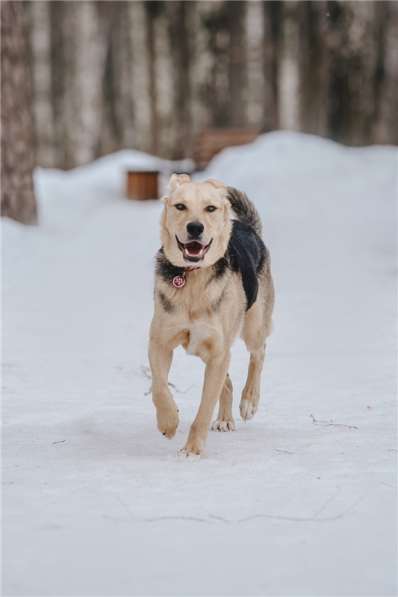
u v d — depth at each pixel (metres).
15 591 4.61
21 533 5.42
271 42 45.53
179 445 7.70
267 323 8.84
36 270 17.53
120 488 6.36
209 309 7.34
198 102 47.41
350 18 45.06
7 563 4.96
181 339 7.48
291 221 21.41
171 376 10.48
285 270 17.08
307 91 45.06
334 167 25.78
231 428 8.27
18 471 6.84
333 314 13.47
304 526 5.53
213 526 5.54
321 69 45.06
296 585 4.67
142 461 7.11
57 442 7.79
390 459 6.99
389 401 9.02
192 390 9.84
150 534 5.40
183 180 7.67
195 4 46.88
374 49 45.78
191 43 47.19
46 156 46.00
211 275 7.36
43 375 10.76
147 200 25.64
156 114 47.81
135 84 48.03
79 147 46.00
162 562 4.96
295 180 24.75
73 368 11.09
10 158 21.41
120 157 30.94
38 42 45.31
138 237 20.75
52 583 4.70
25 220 21.61
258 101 46.00
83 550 5.14
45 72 45.56
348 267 17.03
